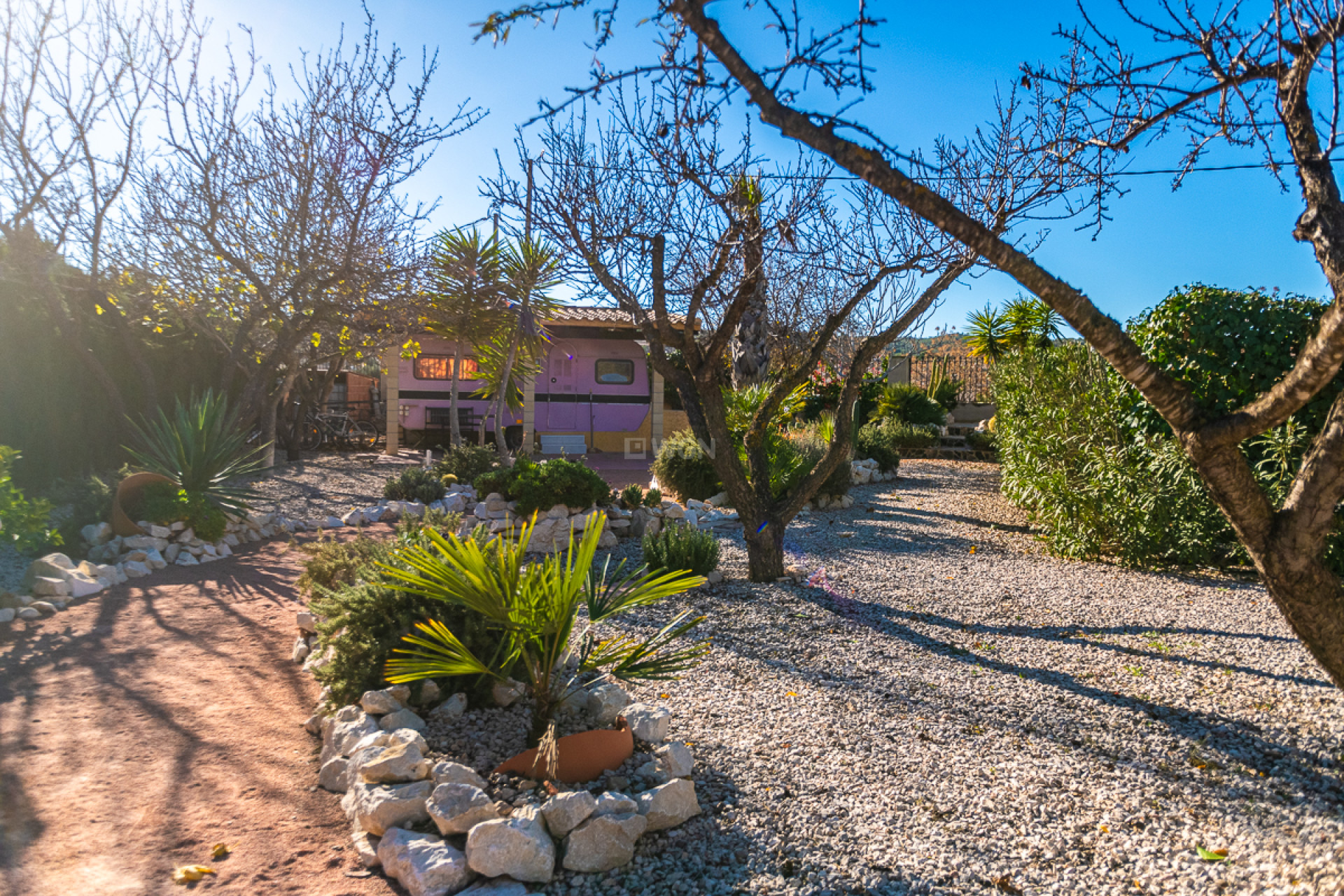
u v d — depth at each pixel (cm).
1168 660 447
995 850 261
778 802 289
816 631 503
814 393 1827
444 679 352
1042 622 527
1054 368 833
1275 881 242
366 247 1016
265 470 1247
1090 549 734
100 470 1034
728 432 604
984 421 1872
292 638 477
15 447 868
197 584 601
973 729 355
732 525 880
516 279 1268
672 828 270
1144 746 340
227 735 343
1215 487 233
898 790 300
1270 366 630
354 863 253
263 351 1273
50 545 604
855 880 243
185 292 1050
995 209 504
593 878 245
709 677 419
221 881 239
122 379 1088
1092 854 261
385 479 1244
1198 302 671
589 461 1605
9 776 296
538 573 307
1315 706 376
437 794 260
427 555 306
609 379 1755
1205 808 290
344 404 2111
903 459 1712
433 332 1356
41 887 231
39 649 440
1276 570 233
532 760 289
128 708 364
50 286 891
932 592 605
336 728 323
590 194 526
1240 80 252
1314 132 228
